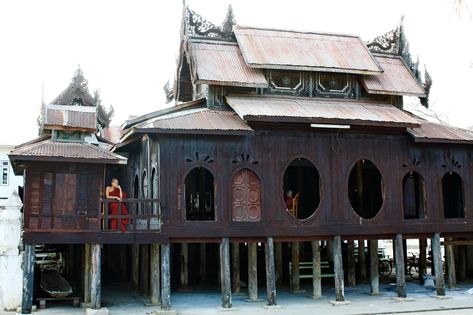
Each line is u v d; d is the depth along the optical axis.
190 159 21.20
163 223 20.58
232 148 21.73
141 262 25.95
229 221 21.27
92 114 22.45
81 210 20.16
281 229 21.83
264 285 27.03
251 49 24.25
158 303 22.09
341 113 22.73
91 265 21.03
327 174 22.77
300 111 22.27
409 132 23.61
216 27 25.22
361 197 27.50
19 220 21.44
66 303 22.30
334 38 26.66
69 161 19.91
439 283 23.69
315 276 23.62
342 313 20.12
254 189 21.91
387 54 27.61
